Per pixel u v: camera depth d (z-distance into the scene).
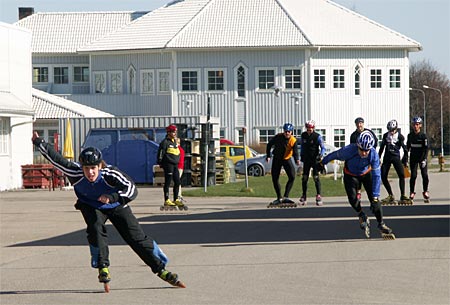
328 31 87.00
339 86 86.38
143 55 86.25
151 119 54.78
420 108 148.50
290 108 85.06
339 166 60.66
